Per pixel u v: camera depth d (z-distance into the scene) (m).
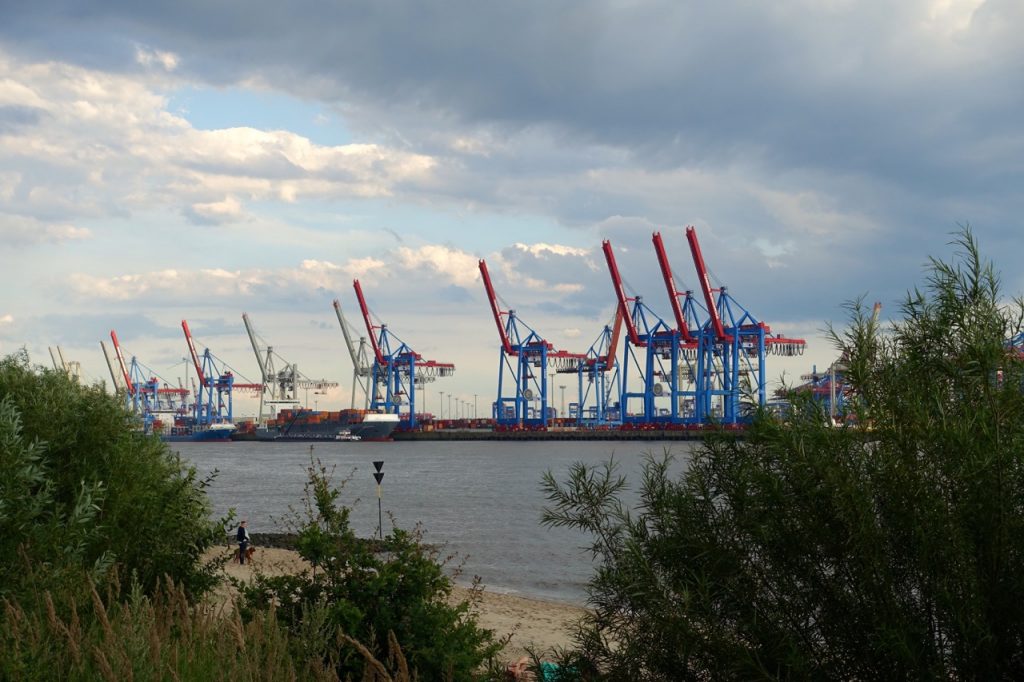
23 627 7.03
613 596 7.39
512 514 77.00
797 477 6.45
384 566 9.69
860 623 6.16
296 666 7.86
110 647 6.65
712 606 6.71
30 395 12.84
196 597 11.84
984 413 6.03
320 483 10.33
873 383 6.52
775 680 6.13
